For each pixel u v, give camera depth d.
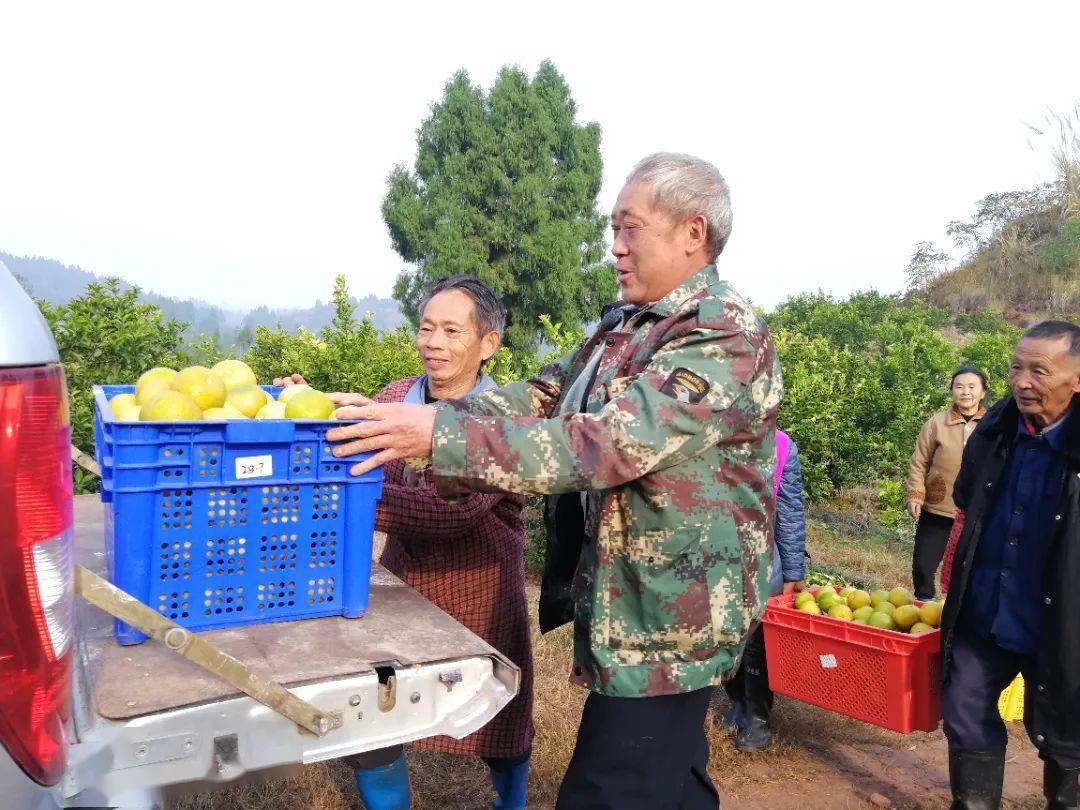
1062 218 30.53
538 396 2.66
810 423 9.19
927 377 13.27
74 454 2.65
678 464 2.05
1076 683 2.98
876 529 9.41
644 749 2.15
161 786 1.49
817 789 3.97
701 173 2.20
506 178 25.05
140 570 1.74
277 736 1.59
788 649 3.75
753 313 2.20
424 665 1.75
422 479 2.80
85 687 1.54
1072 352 2.99
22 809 1.17
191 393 1.97
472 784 3.72
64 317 5.91
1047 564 3.01
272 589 1.91
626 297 2.36
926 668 3.44
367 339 8.79
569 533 2.47
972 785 3.17
